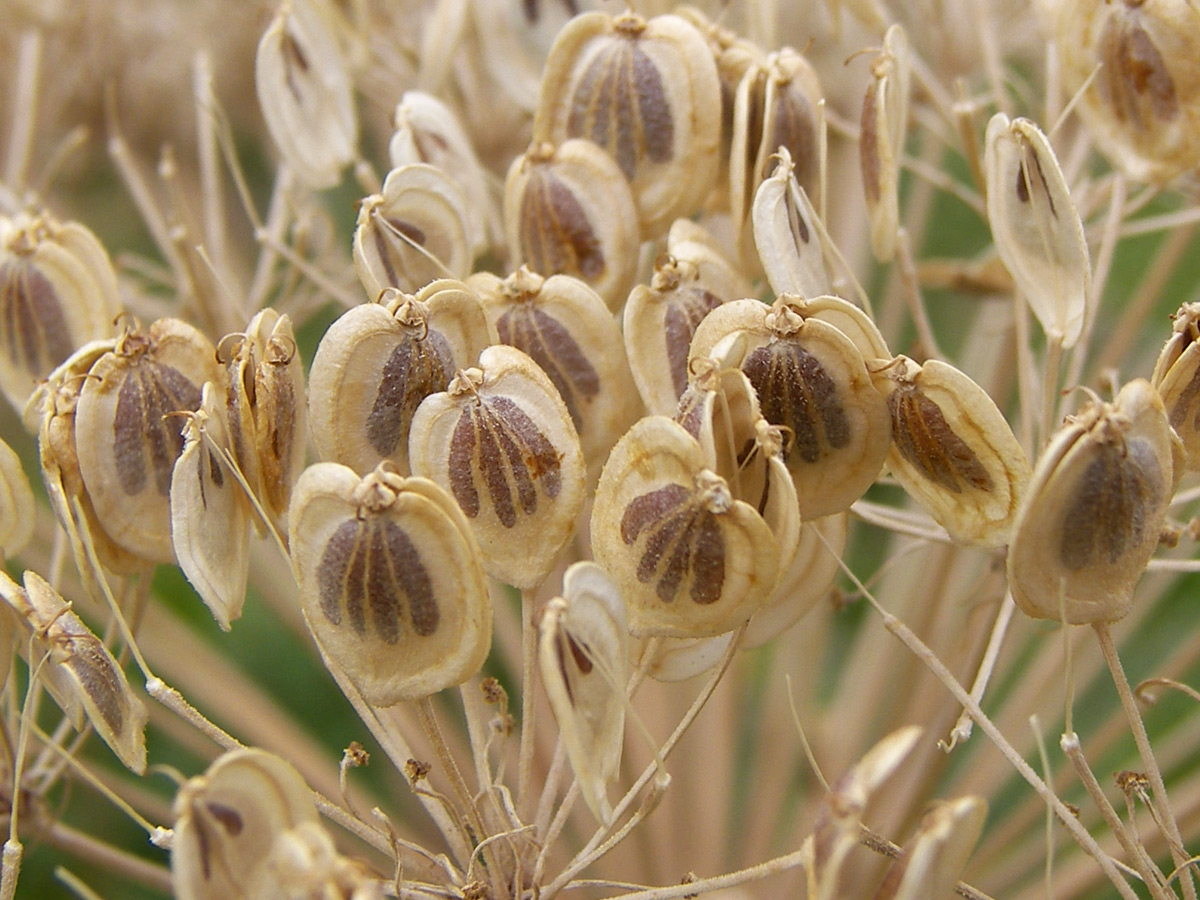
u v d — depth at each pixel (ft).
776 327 0.25
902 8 0.40
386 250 0.29
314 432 0.25
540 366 0.27
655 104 0.30
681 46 0.30
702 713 0.39
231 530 0.26
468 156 0.33
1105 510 0.23
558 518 0.25
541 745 0.37
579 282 0.27
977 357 0.39
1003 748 0.24
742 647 0.27
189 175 0.44
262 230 0.33
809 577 0.27
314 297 0.37
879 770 0.21
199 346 0.27
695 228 0.29
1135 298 0.37
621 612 0.23
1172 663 0.36
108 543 0.27
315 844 0.21
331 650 0.24
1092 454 0.23
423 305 0.25
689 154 0.30
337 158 0.34
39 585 0.26
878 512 0.30
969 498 0.26
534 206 0.30
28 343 0.31
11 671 0.26
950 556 0.35
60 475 0.26
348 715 0.42
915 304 0.30
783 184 0.27
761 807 0.40
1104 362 0.37
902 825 0.34
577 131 0.30
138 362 0.27
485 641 0.24
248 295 0.41
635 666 0.26
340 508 0.23
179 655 0.38
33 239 0.31
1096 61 0.30
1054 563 0.24
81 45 0.42
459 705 0.41
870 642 0.42
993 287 0.37
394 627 0.24
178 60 0.42
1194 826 0.35
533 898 0.25
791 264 0.27
